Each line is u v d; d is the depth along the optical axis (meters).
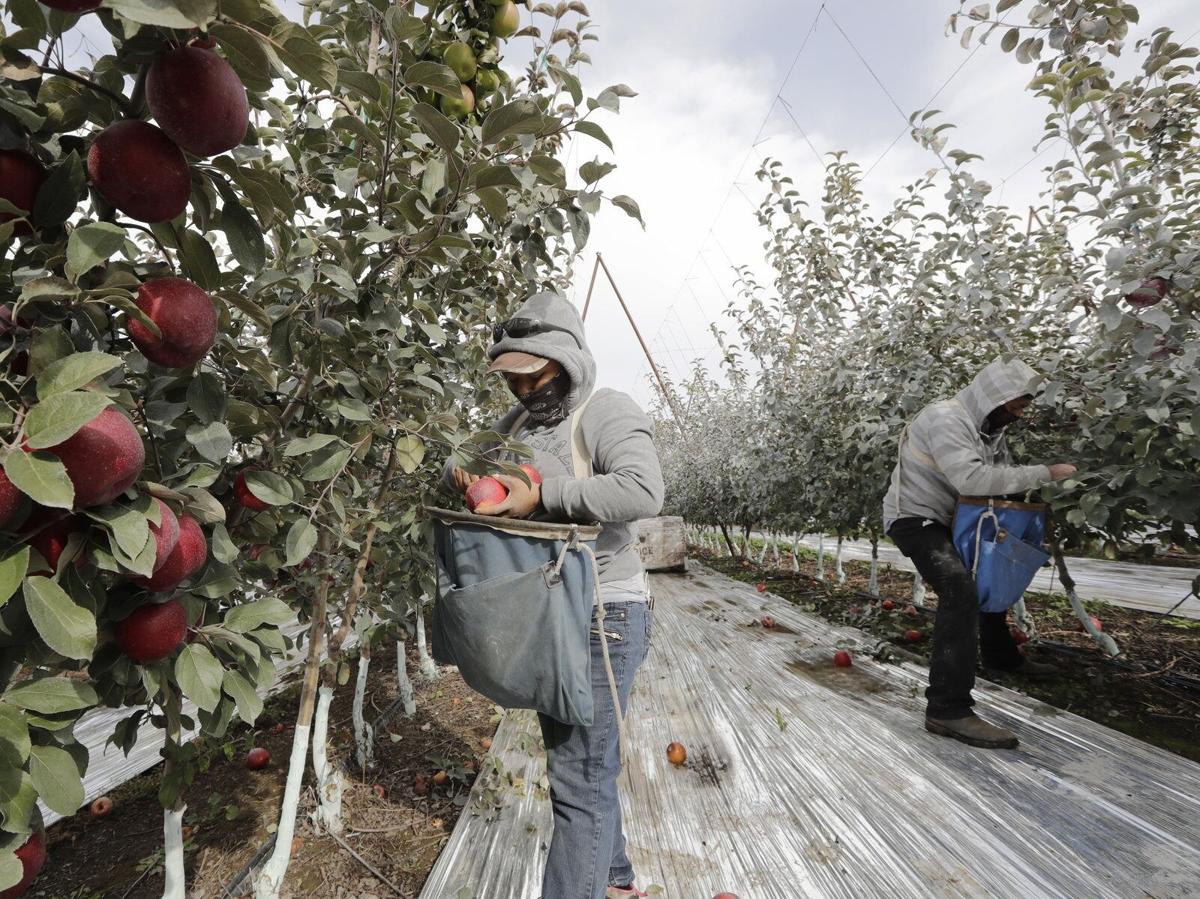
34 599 0.61
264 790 2.65
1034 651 3.95
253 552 1.48
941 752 2.59
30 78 0.71
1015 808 2.13
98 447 0.62
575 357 1.51
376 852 2.15
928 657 4.03
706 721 3.08
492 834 2.10
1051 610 5.04
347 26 1.47
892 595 6.27
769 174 5.04
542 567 1.25
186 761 1.32
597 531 1.32
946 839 1.98
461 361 2.01
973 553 2.82
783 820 2.14
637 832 2.12
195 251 0.84
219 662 1.01
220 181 0.80
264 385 1.35
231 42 0.69
